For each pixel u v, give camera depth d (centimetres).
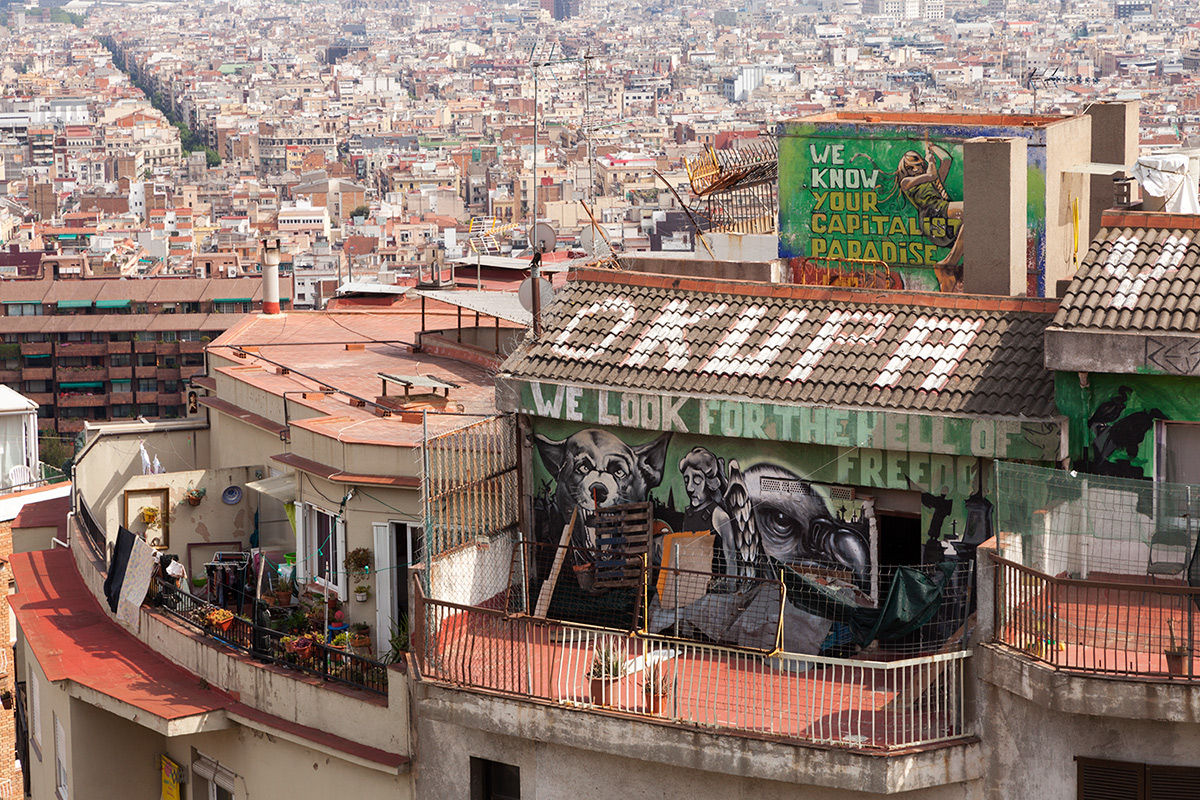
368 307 5034
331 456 3269
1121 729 2339
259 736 3067
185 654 3259
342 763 2897
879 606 2734
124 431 4256
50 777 3609
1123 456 2541
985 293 3083
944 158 3522
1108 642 2373
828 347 2798
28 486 5497
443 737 2739
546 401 2983
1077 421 2561
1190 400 2492
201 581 3678
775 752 2452
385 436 3259
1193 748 2312
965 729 2458
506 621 2750
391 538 3173
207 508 3831
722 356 2862
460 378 4031
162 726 3022
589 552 2948
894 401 2667
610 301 3058
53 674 3269
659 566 2903
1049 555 2427
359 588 3191
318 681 2952
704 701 2600
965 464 2650
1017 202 3067
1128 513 2388
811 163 3675
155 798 3409
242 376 4097
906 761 2402
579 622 2906
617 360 2939
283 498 3378
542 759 2653
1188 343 2452
